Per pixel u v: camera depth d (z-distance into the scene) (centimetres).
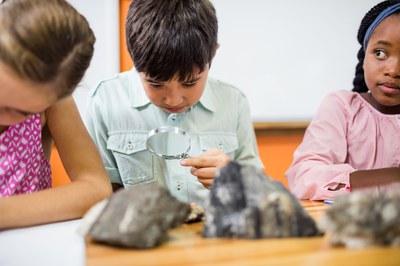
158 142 85
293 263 42
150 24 88
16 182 83
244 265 42
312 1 183
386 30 102
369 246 47
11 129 82
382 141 113
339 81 191
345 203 47
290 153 187
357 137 114
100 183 79
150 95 94
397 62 102
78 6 163
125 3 167
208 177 81
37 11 58
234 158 118
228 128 116
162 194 51
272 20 181
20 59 56
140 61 88
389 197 46
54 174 165
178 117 111
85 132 88
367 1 188
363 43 116
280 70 184
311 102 188
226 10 178
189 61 86
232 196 52
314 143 112
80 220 71
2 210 64
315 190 96
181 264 42
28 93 60
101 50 166
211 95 116
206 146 111
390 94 106
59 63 59
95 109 114
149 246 48
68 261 49
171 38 86
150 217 48
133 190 51
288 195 52
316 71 188
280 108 186
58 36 58
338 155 111
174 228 54
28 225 66
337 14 186
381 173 79
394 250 46
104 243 50
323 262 43
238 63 181
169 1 89
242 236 50
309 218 51
